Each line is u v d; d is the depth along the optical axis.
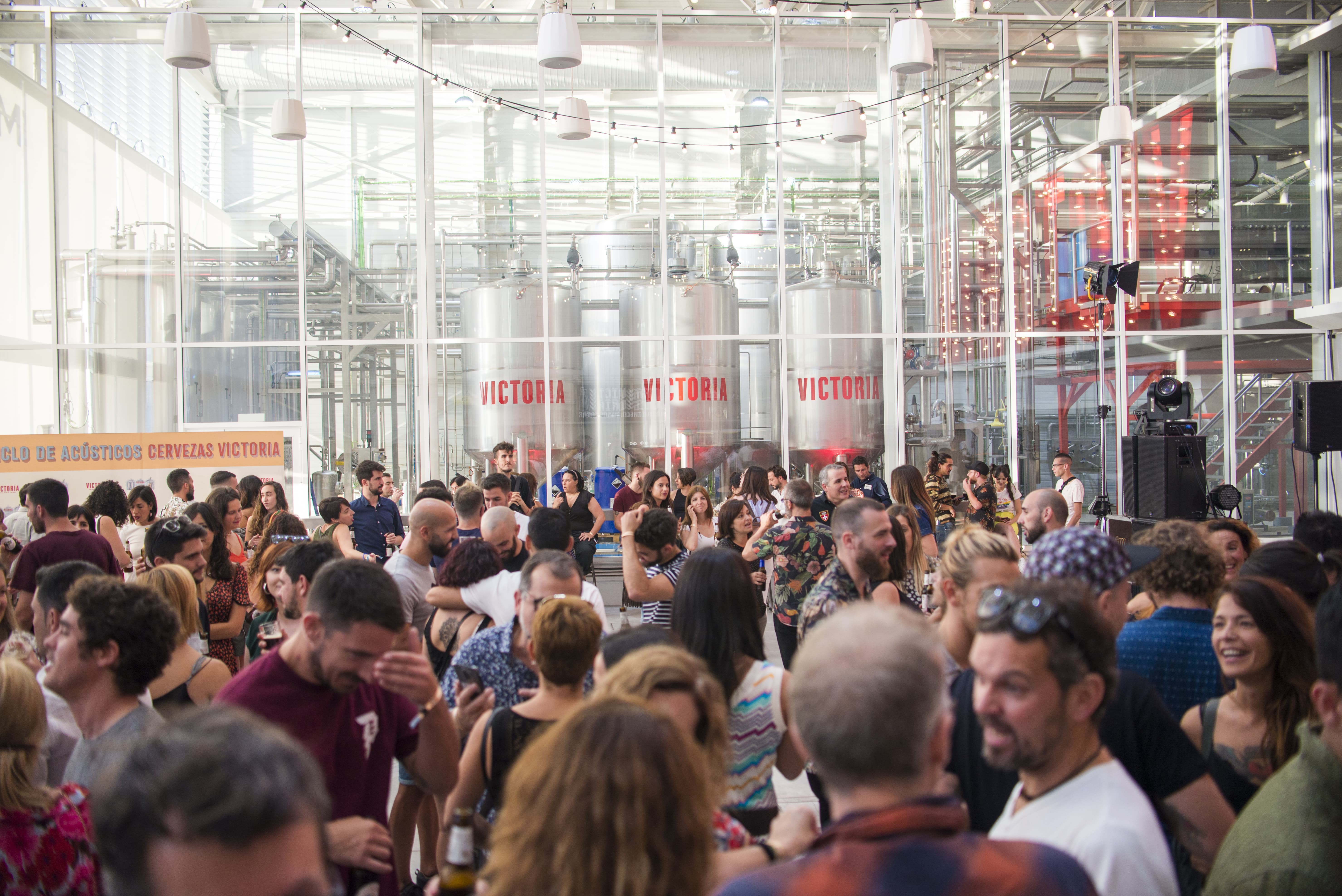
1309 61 12.38
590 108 11.67
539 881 1.23
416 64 11.57
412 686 2.13
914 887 1.13
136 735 2.10
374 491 7.76
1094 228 12.05
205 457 10.08
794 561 4.95
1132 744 2.01
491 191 11.63
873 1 11.93
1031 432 11.76
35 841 1.89
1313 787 1.54
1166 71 12.18
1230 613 2.33
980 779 2.20
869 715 1.24
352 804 2.23
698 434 11.40
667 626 4.55
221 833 0.92
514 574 3.95
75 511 6.27
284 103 9.93
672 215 11.67
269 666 2.21
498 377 11.36
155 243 11.44
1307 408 7.21
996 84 11.89
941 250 11.82
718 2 12.44
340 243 11.59
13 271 11.36
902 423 11.66
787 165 11.74
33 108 11.44
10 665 1.94
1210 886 1.61
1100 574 2.16
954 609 2.67
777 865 1.21
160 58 11.44
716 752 1.90
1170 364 12.05
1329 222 12.31
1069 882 1.18
